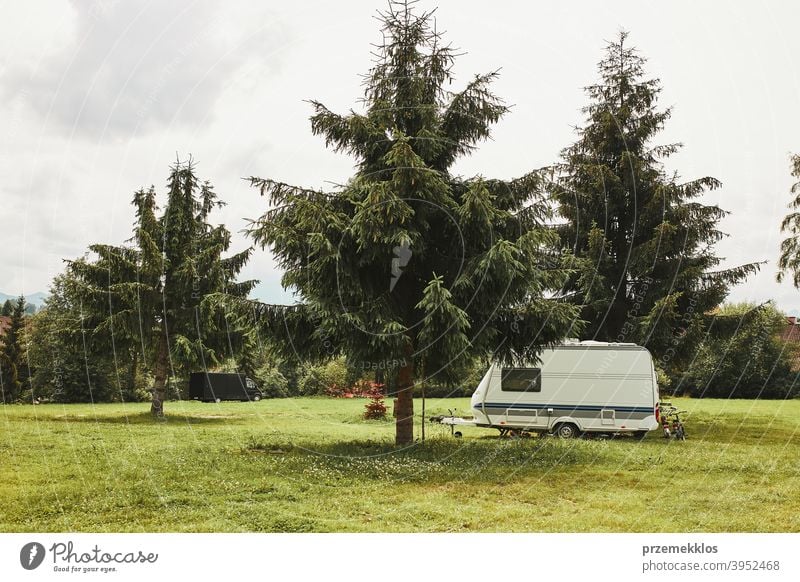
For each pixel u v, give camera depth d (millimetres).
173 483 8914
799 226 20688
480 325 12102
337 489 8938
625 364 17016
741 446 14719
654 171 20609
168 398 39219
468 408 28750
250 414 26375
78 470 9859
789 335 37156
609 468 11141
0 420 19562
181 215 23531
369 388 38719
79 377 36594
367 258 11750
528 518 7469
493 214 12016
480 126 13281
